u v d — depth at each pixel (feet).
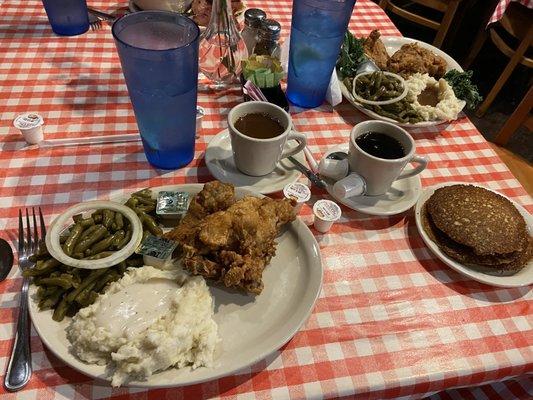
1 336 2.27
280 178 3.30
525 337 2.62
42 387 2.12
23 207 2.92
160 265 2.50
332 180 3.34
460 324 2.65
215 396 2.21
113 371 2.06
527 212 3.22
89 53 4.33
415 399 2.80
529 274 2.85
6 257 2.56
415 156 3.09
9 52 4.17
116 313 2.22
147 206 2.78
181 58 2.68
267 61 4.03
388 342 2.51
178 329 2.11
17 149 3.28
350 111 4.14
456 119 4.16
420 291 2.79
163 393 2.18
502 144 6.39
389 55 4.85
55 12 4.28
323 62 3.76
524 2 7.74
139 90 2.81
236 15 4.80
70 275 2.31
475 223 2.93
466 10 9.70
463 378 2.44
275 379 2.30
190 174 3.33
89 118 3.65
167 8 4.65
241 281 2.45
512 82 9.86
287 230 2.87
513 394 3.27
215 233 2.51
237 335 2.36
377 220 3.20
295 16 3.60
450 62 4.83
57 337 2.17
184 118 3.05
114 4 5.10
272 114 3.22
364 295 2.73
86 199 3.03
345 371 2.36
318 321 2.56
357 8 5.64
